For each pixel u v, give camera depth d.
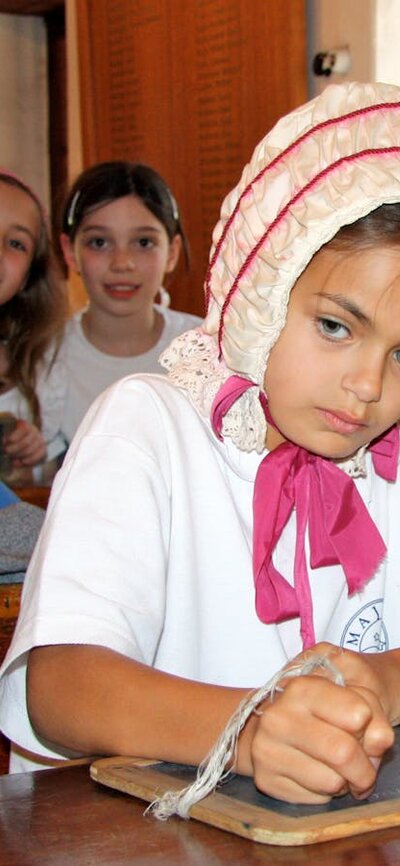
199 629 1.05
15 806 0.71
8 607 1.34
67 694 0.85
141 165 3.12
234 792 0.72
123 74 3.96
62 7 4.93
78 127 4.36
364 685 0.81
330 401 0.94
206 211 3.59
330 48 3.10
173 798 0.69
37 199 2.75
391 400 0.95
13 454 2.52
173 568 1.04
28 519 1.51
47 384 2.95
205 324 1.09
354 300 0.91
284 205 0.98
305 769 0.69
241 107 3.38
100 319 3.07
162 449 1.04
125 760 0.79
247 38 3.32
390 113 1.00
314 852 0.63
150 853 0.63
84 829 0.67
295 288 0.95
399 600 1.18
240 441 1.06
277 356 0.97
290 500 1.05
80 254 3.07
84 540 0.93
